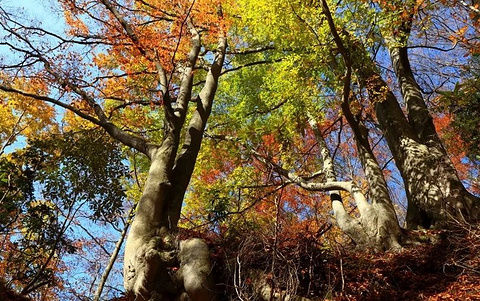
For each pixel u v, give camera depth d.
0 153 12.30
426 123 10.81
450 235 7.85
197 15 10.46
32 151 10.29
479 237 6.84
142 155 13.09
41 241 9.91
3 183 9.88
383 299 6.17
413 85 11.98
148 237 6.68
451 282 6.36
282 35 10.70
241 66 13.88
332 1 10.11
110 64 10.79
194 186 13.59
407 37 10.50
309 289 5.87
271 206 12.00
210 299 5.73
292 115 11.98
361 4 9.62
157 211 7.18
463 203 9.06
